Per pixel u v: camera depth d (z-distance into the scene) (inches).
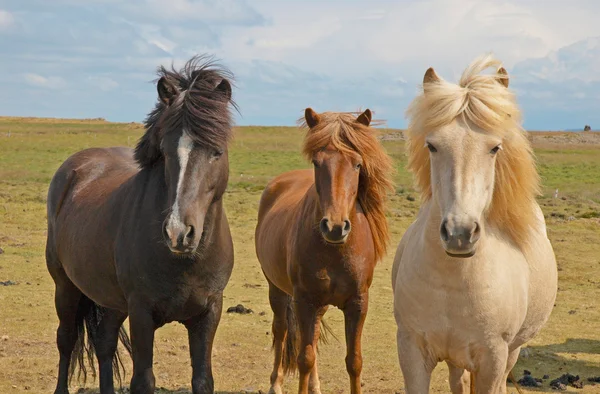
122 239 176.2
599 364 275.3
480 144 126.2
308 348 204.8
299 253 204.7
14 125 2859.3
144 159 178.2
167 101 165.6
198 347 177.3
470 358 144.7
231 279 421.4
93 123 3326.8
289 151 1739.7
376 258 215.9
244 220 645.3
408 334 149.3
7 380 234.1
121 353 296.0
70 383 239.6
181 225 151.9
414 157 146.6
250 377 251.6
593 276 444.5
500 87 130.3
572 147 1993.1
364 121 201.5
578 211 739.4
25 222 606.9
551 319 343.6
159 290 169.9
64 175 228.1
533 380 248.8
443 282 138.4
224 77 173.0
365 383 245.4
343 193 188.7
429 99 130.0
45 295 359.9
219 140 159.5
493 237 144.4
